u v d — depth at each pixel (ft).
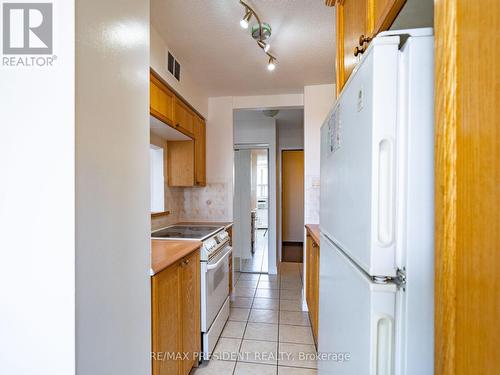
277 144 14.80
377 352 1.89
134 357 3.13
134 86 3.18
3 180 2.24
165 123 6.85
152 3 5.07
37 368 2.24
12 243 2.24
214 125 10.51
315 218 9.39
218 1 5.04
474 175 1.26
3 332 2.27
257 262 14.80
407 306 1.80
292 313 8.84
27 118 2.21
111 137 2.71
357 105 2.27
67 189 2.18
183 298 5.28
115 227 2.78
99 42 2.52
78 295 2.24
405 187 1.81
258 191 21.68
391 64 1.82
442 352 1.43
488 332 1.18
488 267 1.18
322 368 4.17
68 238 2.18
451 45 1.36
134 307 3.14
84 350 2.31
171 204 9.73
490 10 1.17
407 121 1.80
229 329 7.83
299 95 10.11
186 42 6.47
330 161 3.58
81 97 2.27
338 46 4.36
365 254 2.03
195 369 6.09
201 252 6.32
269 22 5.69
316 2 5.09
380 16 2.69
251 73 8.28
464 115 1.31
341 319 2.84
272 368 6.13
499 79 1.14
